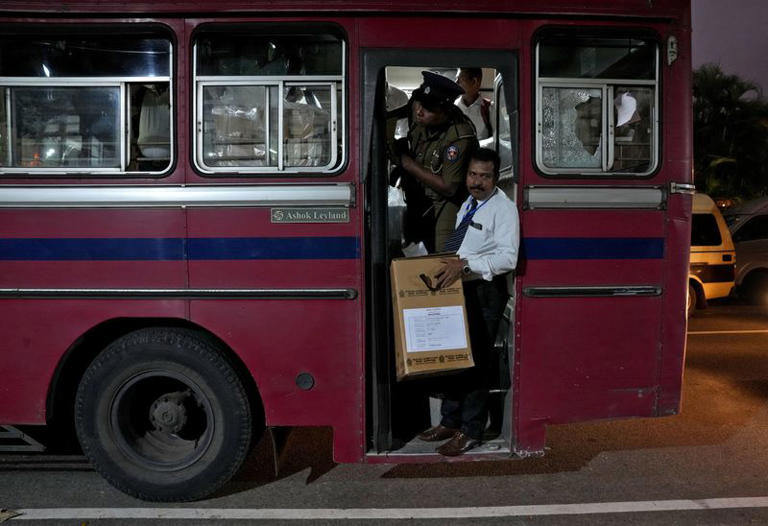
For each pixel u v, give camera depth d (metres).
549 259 3.83
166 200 3.69
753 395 6.04
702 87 24.22
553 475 4.29
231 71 3.71
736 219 12.32
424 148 4.25
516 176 3.79
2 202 3.69
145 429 4.00
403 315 3.65
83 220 3.71
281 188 3.70
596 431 5.09
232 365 3.83
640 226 3.86
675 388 3.94
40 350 3.75
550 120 3.80
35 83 3.69
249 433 3.82
